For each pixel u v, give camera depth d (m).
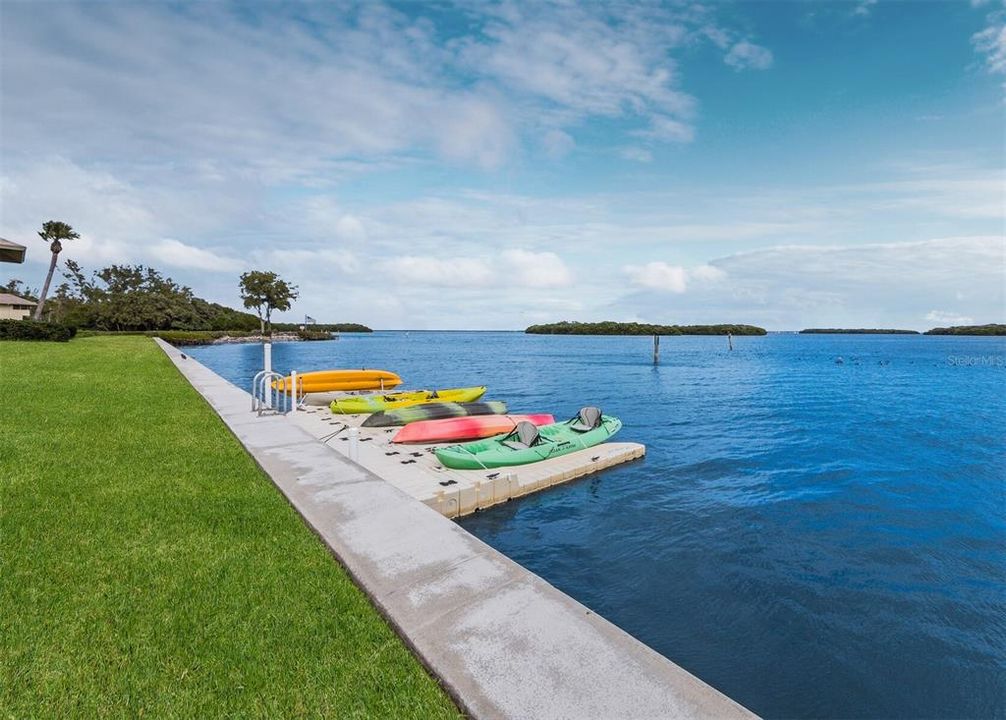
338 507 6.17
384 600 4.08
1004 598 7.49
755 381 39.53
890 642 6.46
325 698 2.99
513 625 3.76
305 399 21.61
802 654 6.19
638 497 11.79
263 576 4.38
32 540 4.87
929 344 139.00
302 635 3.59
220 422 11.41
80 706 2.86
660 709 2.94
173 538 5.06
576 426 15.59
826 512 10.89
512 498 11.36
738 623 6.84
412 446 13.92
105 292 102.50
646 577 8.11
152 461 7.71
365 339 157.62
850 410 25.12
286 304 105.62
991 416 23.41
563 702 2.98
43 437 8.71
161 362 25.00
